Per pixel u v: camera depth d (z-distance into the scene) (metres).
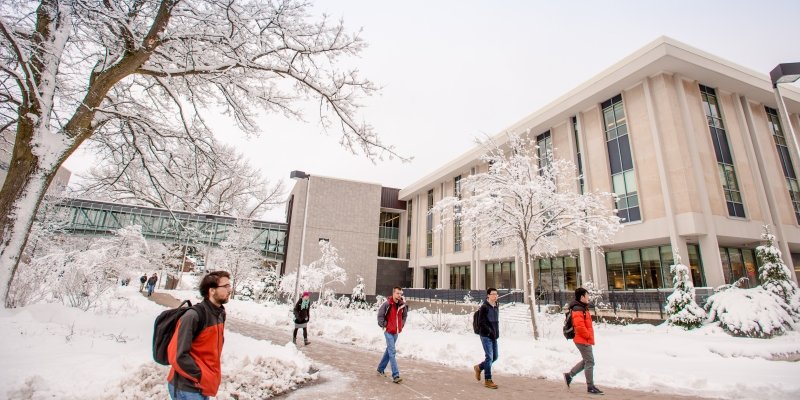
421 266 46.03
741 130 23.86
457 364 9.65
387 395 6.21
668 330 16.48
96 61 9.05
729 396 6.81
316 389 6.42
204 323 2.94
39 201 7.54
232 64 9.15
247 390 5.81
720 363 9.93
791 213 24.02
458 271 40.69
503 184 17.08
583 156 26.41
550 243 19.05
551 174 18.17
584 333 6.90
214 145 11.11
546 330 17.44
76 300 10.90
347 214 44.94
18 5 7.38
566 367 9.12
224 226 34.91
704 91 23.67
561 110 27.55
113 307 12.13
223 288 3.13
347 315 23.11
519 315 23.17
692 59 21.78
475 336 14.72
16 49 6.59
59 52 7.84
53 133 7.82
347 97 9.91
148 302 19.59
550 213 17.56
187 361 2.70
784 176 24.92
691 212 20.14
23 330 6.46
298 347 11.10
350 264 43.72
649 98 22.73
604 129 25.70
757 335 14.40
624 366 9.51
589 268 24.64
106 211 35.84
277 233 44.31
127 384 4.96
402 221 52.06
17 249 7.16
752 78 23.77
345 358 9.72
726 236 20.67
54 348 5.98
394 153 10.17
